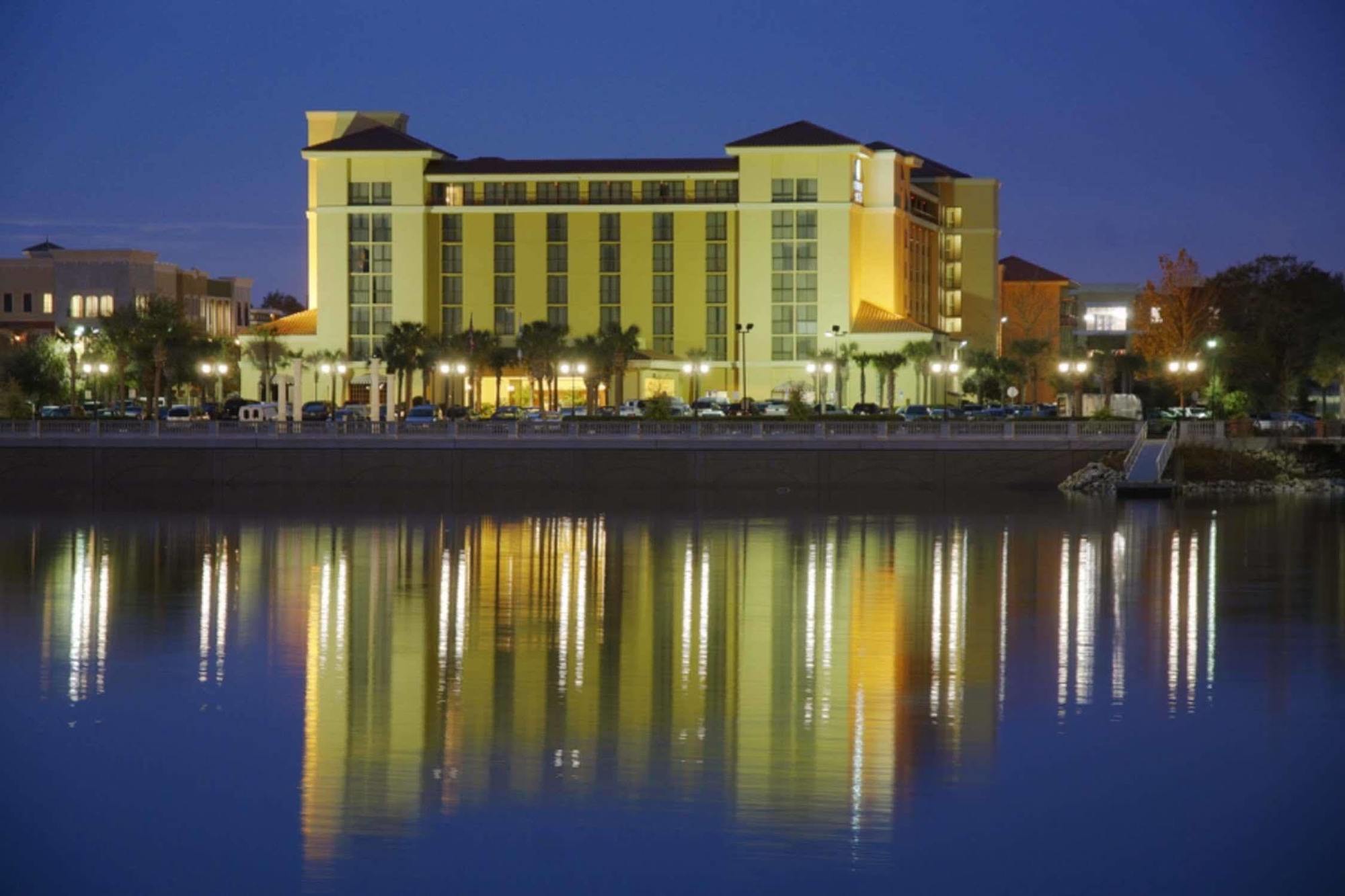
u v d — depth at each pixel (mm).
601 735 33062
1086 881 25297
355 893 24875
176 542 71938
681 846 26500
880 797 28844
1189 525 79188
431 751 31844
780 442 102250
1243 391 130375
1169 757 31359
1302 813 28125
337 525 80750
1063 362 140875
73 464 103688
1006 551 67312
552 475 102938
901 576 58875
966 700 36250
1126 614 49156
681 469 102938
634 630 46094
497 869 25672
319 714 34906
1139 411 130375
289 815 28078
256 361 153625
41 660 41125
